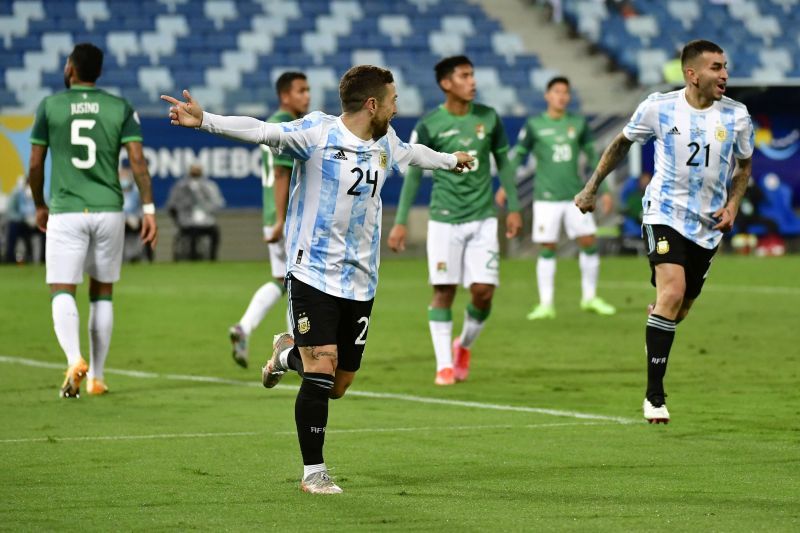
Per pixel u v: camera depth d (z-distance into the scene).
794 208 108.00
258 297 38.66
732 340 45.94
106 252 32.72
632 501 19.55
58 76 109.81
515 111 110.06
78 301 62.78
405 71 114.12
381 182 20.97
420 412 30.06
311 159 20.62
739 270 85.94
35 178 32.47
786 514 18.50
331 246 20.66
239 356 38.47
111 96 32.56
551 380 36.06
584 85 114.31
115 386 35.28
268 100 108.06
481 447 24.98
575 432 26.81
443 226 35.56
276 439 26.08
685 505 19.20
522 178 100.56
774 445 24.95
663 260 27.91
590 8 122.50
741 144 27.78
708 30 121.81
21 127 94.75
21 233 95.38
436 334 35.75
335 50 116.12
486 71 114.81
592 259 58.56
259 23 117.75
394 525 17.86
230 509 19.05
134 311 59.00
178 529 17.66
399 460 23.55
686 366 38.59
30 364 40.56
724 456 23.73
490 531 17.42
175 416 29.48
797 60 120.62
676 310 27.73
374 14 120.69
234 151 97.31
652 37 119.19
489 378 36.66
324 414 20.55
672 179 27.92
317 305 20.59
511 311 59.47
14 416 29.42
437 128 35.47
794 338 46.53
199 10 118.19
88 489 20.72
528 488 20.72
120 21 115.50
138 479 21.62
